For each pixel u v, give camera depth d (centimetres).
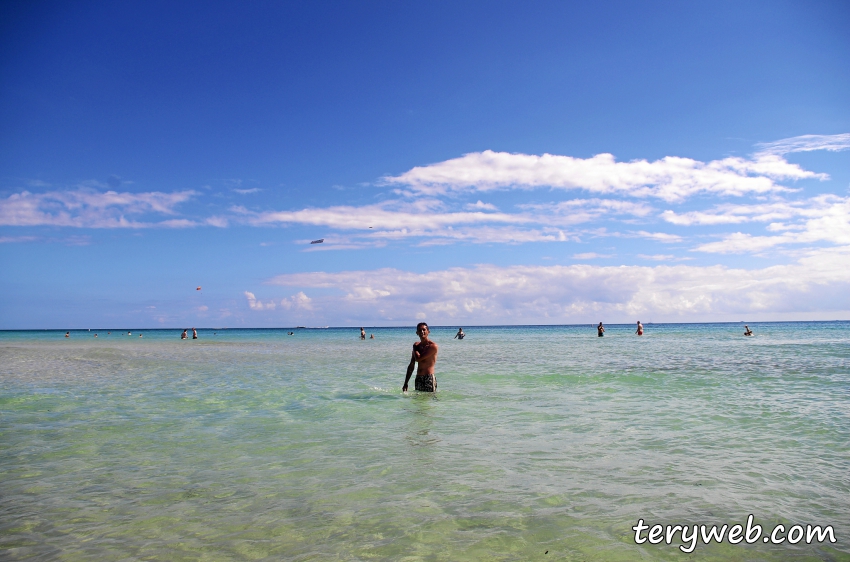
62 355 3322
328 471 617
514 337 7094
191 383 1597
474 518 471
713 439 770
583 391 1306
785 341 4119
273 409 1075
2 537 434
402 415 988
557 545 416
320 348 4375
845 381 1420
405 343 5569
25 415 1017
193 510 494
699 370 1797
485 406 1086
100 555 400
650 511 486
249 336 9850
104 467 641
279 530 446
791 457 668
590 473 604
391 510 491
